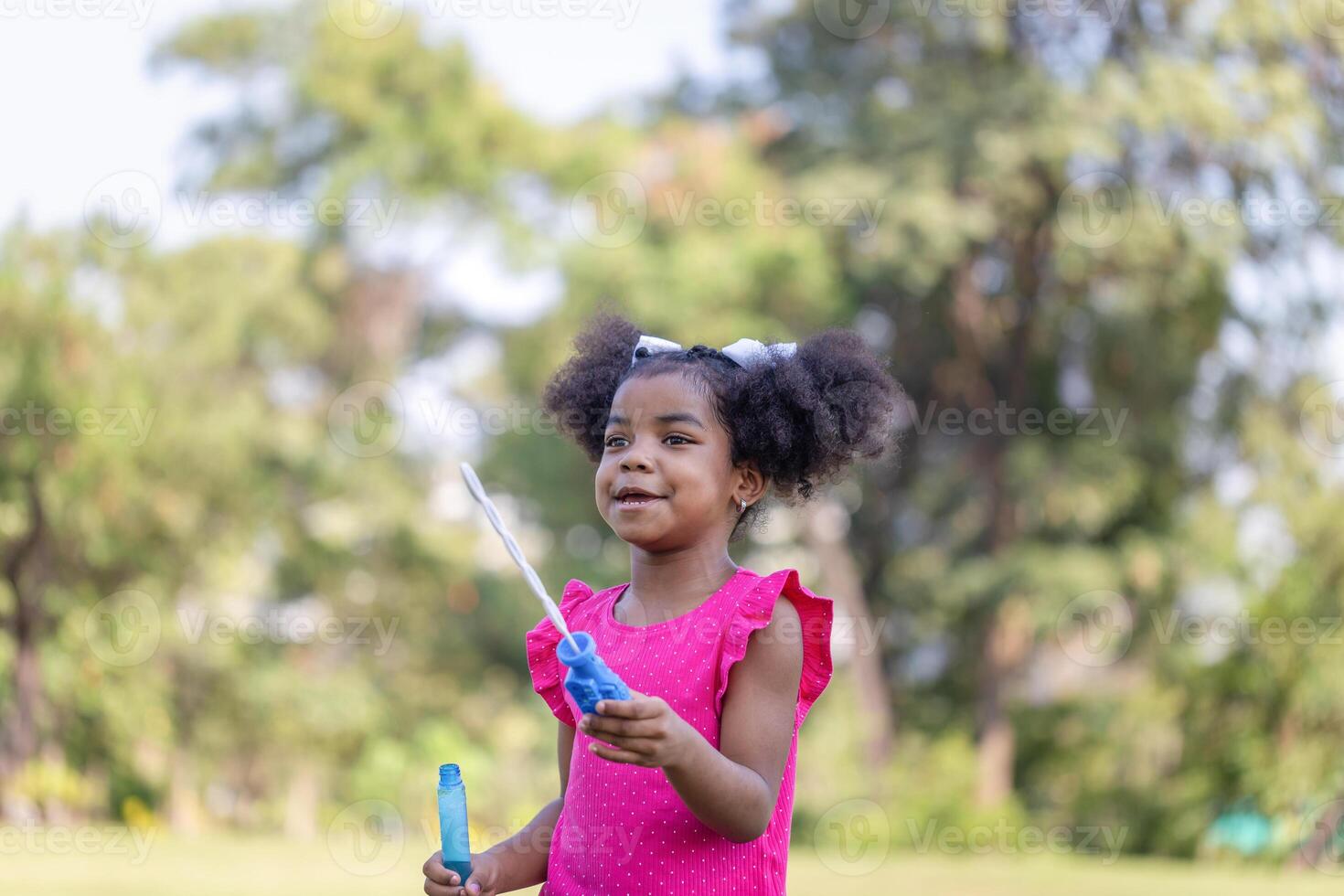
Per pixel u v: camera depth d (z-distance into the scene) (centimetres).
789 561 2077
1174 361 1997
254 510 1947
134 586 1780
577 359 359
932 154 1938
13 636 1680
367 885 916
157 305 1819
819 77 2133
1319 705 1562
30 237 1673
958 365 2120
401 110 2197
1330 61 1945
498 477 2197
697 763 253
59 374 1659
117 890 839
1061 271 1928
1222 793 1616
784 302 1992
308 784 1967
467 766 1973
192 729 1883
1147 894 934
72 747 1725
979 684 2055
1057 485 1973
